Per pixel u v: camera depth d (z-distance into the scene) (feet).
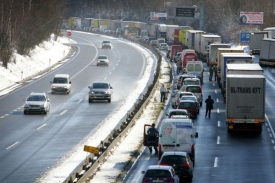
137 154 325.21
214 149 339.77
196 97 482.69
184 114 399.65
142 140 362.53
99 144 320.29
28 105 446.60
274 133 392.27
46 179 266.16
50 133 375.04
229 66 466.70
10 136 364.58
